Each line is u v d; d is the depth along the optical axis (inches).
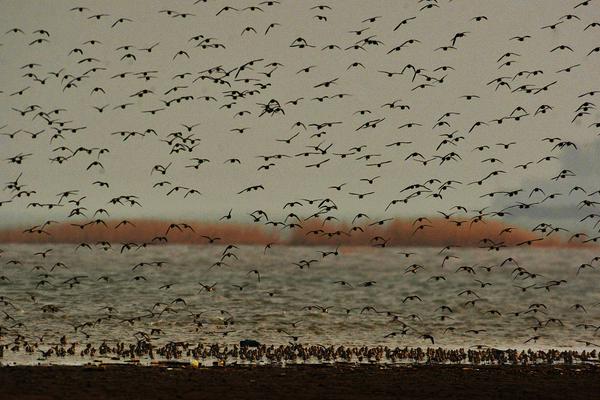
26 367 2380.7
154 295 4763.8
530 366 2637.8
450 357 2748.5
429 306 4699.8
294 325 3508.9
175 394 2139.5
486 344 3243.1
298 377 2363.4
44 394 2089.1
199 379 2300.7
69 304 4207.7
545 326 3799.2
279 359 2674.7
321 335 3388.3
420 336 3432.6
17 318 3612.2
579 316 4397.1
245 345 2962.6
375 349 2839.6
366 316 4035.4
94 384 2201.0
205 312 4018.2
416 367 2568.9
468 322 3941.9
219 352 2743.6
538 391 2273.6
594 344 3284.9
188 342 3080.7
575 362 2751.0
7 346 2760.8
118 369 2401.6
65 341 2935.5
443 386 2304.4
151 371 2381.9
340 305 4581.7
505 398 2206.0
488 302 5000.0
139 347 2760.8
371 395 2194.9
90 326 3412.9
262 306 4365.2
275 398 2137.1
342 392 2213.3
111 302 4355.3
